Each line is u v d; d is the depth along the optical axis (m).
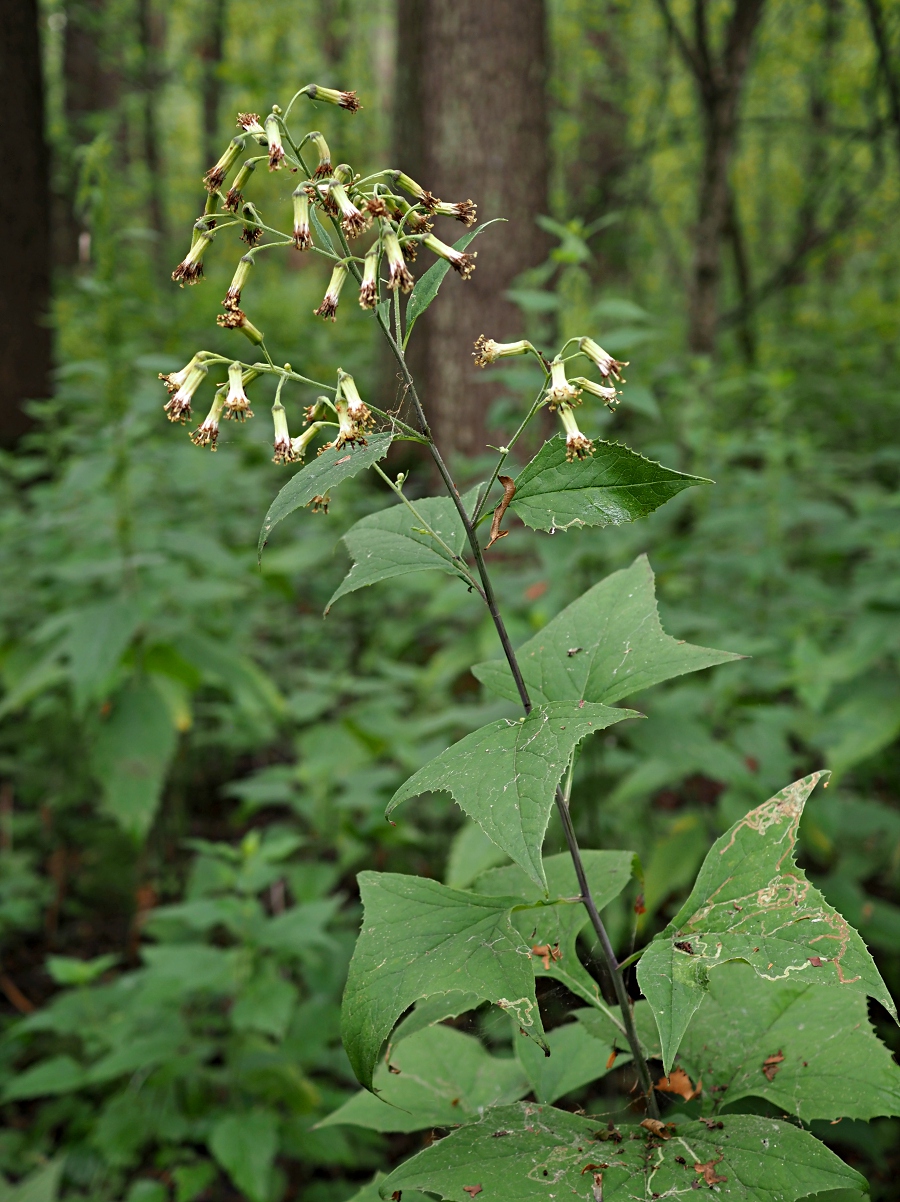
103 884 4.16
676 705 3.18
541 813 1.01
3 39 5.89
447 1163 1.17
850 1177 1.09
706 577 4.49
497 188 5.10
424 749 3.61
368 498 5.41
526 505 1.31
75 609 3.74
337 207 1.35
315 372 7.53
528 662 1.48
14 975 3.74
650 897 3.02
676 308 11.61
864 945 1.06
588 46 11.00
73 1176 2.82
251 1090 2.76
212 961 2.67
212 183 1.37
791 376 4.81
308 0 14.47
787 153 12.29
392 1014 1.13
